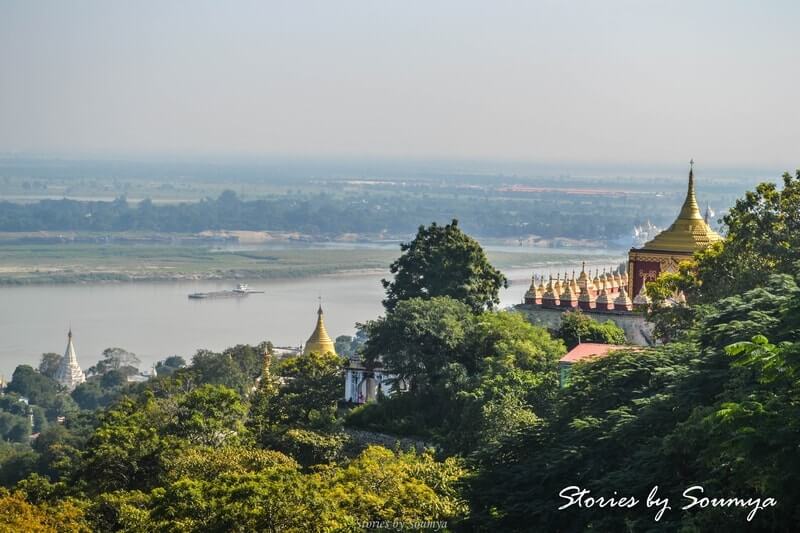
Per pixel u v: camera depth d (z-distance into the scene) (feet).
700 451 336.29
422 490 420.77
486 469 412.98
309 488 404.36
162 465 496.64
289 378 631.15
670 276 588.91
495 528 379.14
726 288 533.14
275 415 586.45
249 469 465.88
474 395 521.65
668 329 577.84
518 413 497.46
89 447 512.22
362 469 440.04
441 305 593.83
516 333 573.74
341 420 567.18
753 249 546.67
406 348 579.89
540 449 410.72
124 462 503.20
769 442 304.91
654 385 405.59
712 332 407.23
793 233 540.93
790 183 554.46
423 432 549.54
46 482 499.51
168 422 538.06
